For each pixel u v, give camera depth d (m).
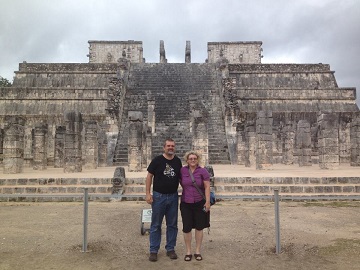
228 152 28.59
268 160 20.58
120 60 40.94
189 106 34.31
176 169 6.90
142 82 39.06
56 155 26.41
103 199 13.73
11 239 8.10
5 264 6.43
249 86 43.53
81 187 14.45
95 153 23.84
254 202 13.23
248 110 37.62
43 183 15.29
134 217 10.58
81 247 7.49
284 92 38.97
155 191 6.87
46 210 11.77
